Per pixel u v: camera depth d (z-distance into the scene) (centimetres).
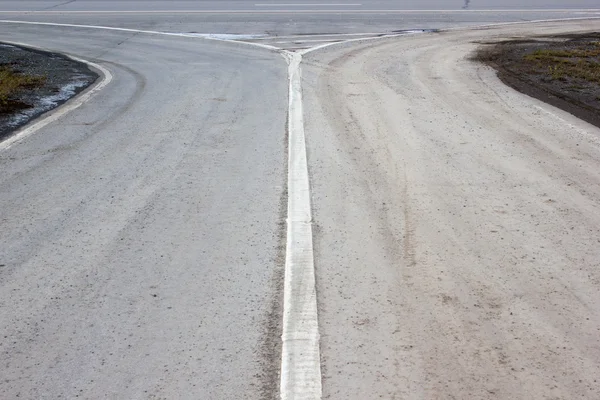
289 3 2766
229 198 698
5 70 1476
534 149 861
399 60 1581
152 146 889
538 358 414
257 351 426
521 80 1335
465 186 726
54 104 1164
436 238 594
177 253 568
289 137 923
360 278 521
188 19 2364
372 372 401
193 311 475
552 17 2422
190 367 409
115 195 708
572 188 718
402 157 831
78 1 2875
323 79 1349
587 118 1024
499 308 474
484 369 403
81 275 530
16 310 479
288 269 537
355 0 2845
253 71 1466
